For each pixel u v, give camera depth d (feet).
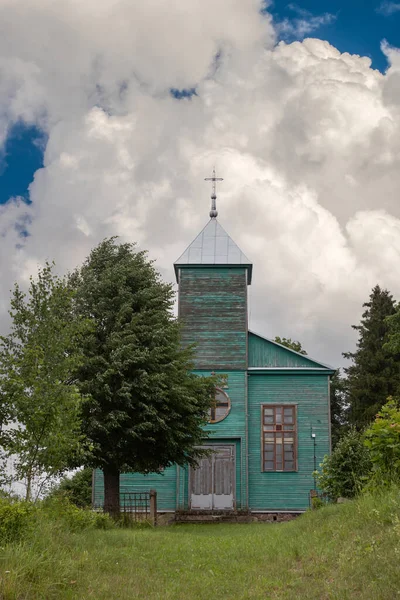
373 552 35.83
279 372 121.08
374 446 49.42
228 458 118.01
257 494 116.78
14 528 38.50
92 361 83.87
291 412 120.16
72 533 48.01
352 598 31.50
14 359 61.00
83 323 65.77
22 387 58.18
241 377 120.37
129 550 45.98
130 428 85.25
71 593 32.40
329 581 35.17
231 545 52.80
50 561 35.19
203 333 122.31
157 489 116.47
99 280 92.07
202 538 59.67
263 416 119.96
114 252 95.81
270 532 63.41
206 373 120.57
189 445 92.89
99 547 44.34
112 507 88.02
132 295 90.74
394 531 37.65
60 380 62.44
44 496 56.49
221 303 123.65
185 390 89.15
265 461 118.21
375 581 32.22
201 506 115.85
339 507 54.65
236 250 126.93
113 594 33.58
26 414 57.82
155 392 86.17
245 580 38.58
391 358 166.20
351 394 168.76
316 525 51.08
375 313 173.37
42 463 57.57
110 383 85.51
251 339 124.77
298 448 118.42
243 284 124.36
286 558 42.47
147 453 90.94
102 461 87.45
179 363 91.09
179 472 116.67
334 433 176.14
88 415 84.74
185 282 124.67
